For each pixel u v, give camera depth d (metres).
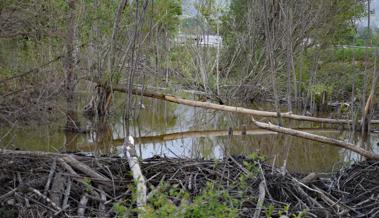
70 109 13.58
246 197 7.02
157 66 22.05
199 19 23.58
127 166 7.90
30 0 10.21
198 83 22.91
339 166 11.26
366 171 9.50
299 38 22.53
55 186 6.92
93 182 7.28
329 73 23.08
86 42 13.88
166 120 17.73
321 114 20.39
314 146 13.88
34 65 10.76
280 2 21.81
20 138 12.08
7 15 9.42
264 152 12.86
